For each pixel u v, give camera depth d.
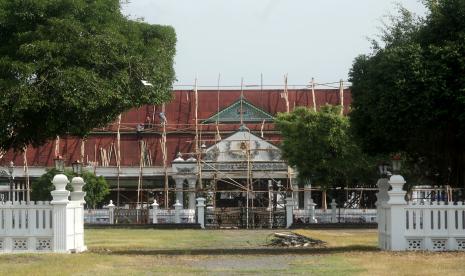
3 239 29.20
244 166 83.44
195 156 89.62
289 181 82.06
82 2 30.23
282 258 26.59
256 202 86.38
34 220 29.22
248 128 92.94
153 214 74.69
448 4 29.92
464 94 28.36
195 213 73.31
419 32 31.30
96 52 29.47
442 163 35.91
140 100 31.61
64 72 28.59
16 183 85.94
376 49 34.31
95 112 31.28
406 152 35.50
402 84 29.17
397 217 29.16
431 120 29.30
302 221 73.31
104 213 75.81
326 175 74.44
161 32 33.34
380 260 24.97
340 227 65.69
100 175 87.25
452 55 28.69
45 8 29.64
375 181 74.62
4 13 29.44
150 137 99.06
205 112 103.44
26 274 21.27
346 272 21.59
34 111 29.42
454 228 28.95
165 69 32.75
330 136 72.94
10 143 31.78
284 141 76.31
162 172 92.25
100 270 22.44
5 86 28.17
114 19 31.39
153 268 23.14
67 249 29.20
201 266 23.83
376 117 30.42
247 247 36.38
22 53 28.52
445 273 20.95
